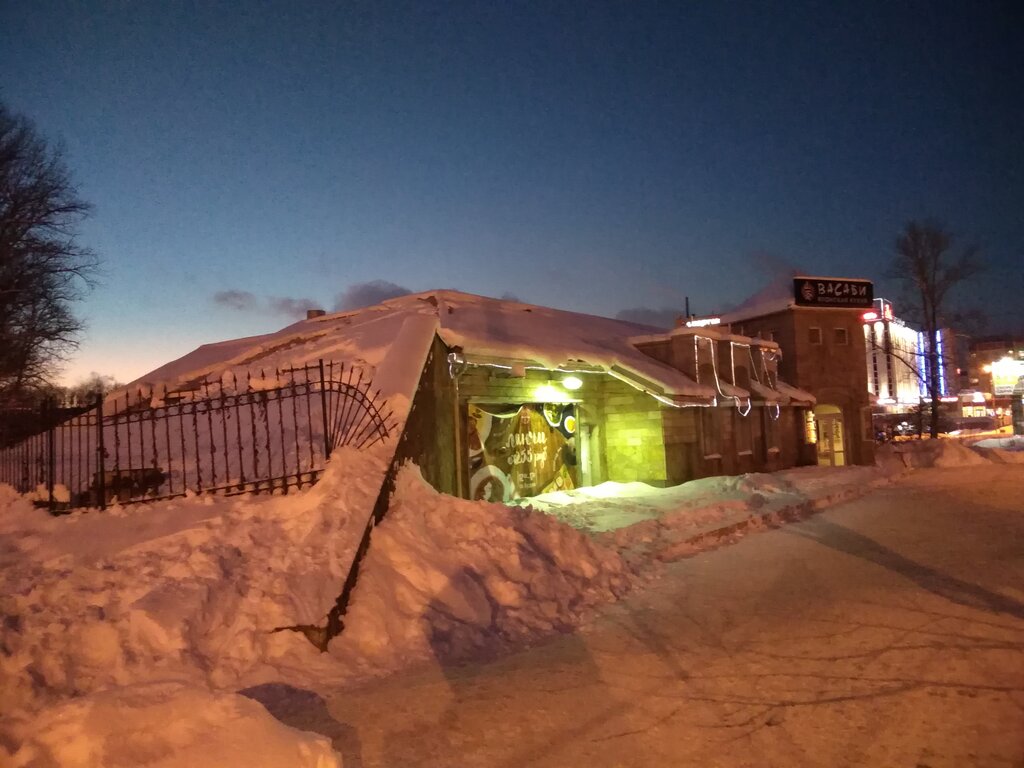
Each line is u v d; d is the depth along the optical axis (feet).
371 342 43.06
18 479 37.14
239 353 58.44
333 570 22.33
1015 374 216.74
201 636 19.92
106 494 32.04
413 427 34.96
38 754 11.35
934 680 17.72
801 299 88.07
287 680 18.72
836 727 15.35
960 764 13.60
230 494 29.73
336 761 12.44
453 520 29.19
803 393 84.74
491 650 21.77
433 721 16.26
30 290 86.07
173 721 12.07
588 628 23.77
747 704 16.78
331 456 29.71
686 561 34.22
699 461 62.28
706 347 66.18
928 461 87.56
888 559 32.37
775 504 48.91
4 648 18.22
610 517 44.39
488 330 48.88
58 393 84.38
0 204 84.89
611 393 60.70
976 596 25.30
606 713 16.53
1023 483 59.21
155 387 47.88
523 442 51.16
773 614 24.35
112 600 20.84
